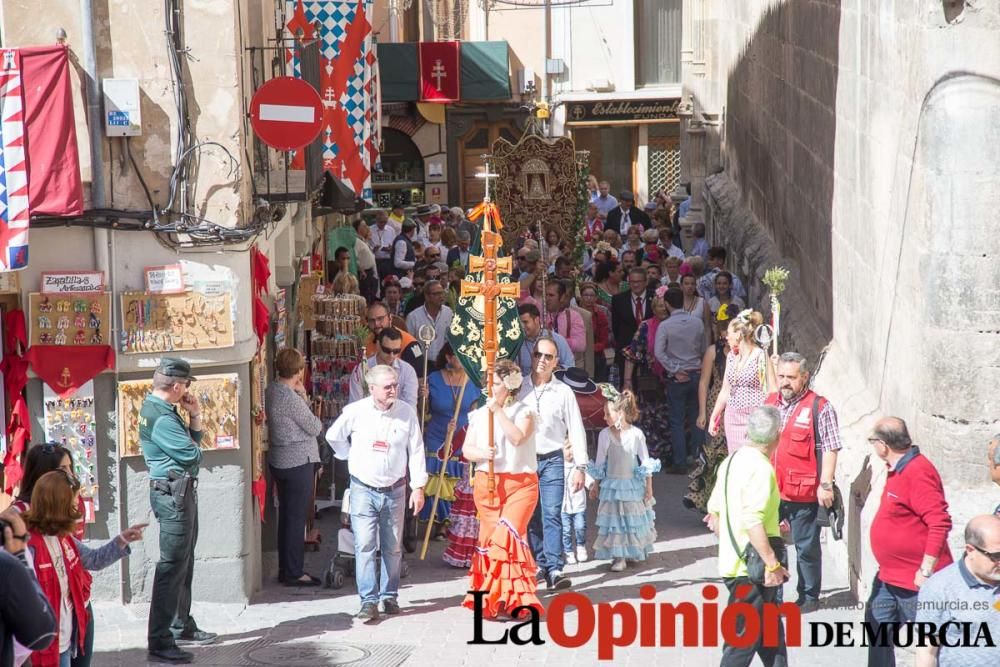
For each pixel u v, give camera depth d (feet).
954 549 41.32
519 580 47.83
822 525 47.75
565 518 55.88
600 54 164.35
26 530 34.58
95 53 47.96
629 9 163.02
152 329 48.32
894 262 49.34
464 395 57.21
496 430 47.52
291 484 52.34
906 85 47.42
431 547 58.54
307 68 59.82
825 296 65.92
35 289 47.73
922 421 43.83
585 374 66.74
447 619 48.29
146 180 48.70
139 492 49.11
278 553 53.78
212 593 50.03
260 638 46.37
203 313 48.62
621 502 54.08
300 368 52.80
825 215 65.98
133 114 48.06
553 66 163.73
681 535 59.36
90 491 48.62
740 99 112.27
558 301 73.61
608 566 54.95
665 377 70.08
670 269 87.35
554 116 165.07
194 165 48.57
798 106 76.48
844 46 60.64
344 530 52.54
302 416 52.21
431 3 170.30
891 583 39.17
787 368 47.26
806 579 47.80
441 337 70.95
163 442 44.39
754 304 87.35
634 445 54.24
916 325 45.09
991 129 42.01
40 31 47.88
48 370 47.83
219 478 49.62
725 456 59.77
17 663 32.12
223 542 49.90
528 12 163.73
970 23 41.98
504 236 105.29
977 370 42.39
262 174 54.29
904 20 47.96
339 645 45.37
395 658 43.93
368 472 48.32
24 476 36.37
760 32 97.30
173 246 48.37
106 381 48.55
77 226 47.50
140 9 48.01
